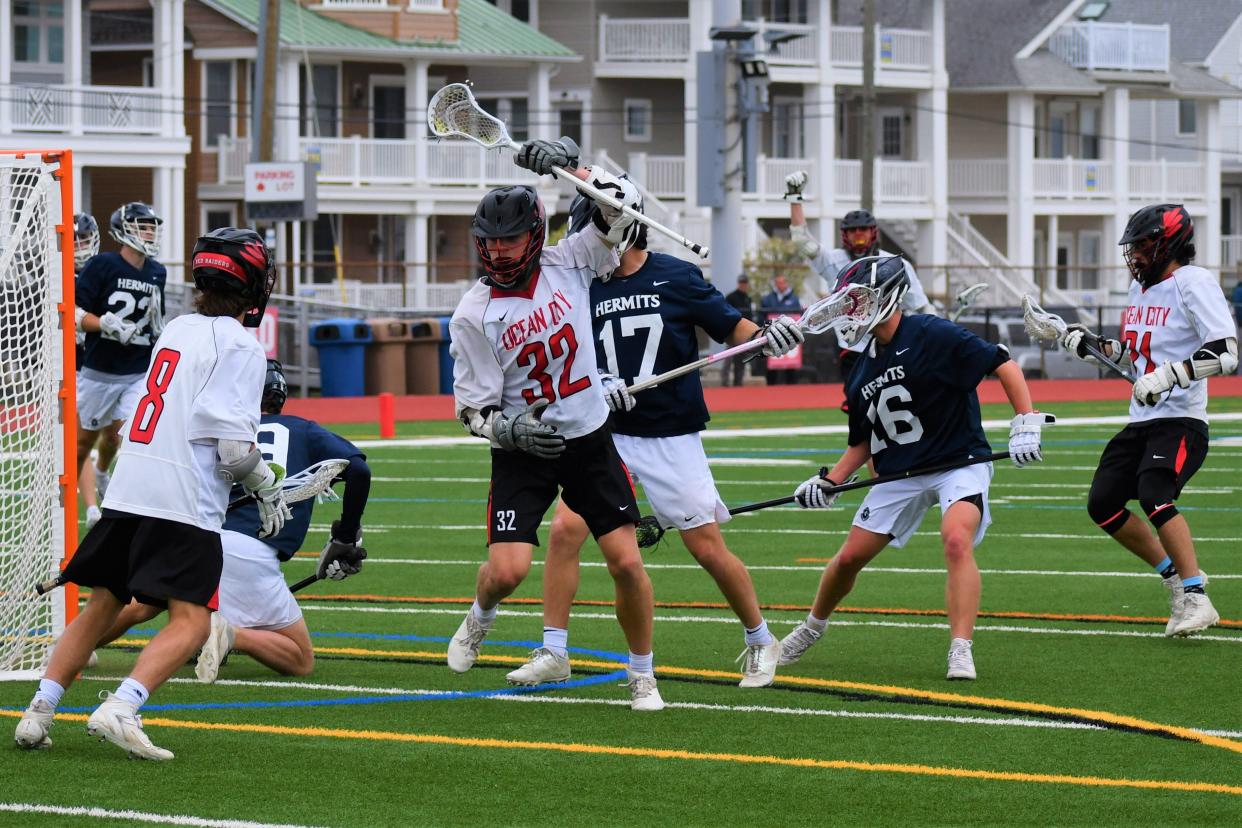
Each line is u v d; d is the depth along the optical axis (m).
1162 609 34.75
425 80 148.38
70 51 129.75
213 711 25.61
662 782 21.55
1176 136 197.50
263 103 116.19
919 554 43.22
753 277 134.50
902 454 28.53
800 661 29.64
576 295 25.16
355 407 94.75
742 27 98.38
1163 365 30.45
